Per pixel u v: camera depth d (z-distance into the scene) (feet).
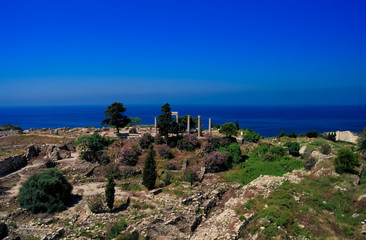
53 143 181.47
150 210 107.76
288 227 85.61
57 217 99.19
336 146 201.46
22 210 100.89
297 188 110.83
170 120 181.88
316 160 146.92
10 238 91.45
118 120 201.77
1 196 111.86
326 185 112.98
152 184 127.44
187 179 138.41
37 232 91.71
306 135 265.34
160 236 98.68
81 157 156.56
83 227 94.63
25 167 149.18
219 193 126.11
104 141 176.65
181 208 108.17
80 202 112.78
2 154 157.48
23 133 214.48
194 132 219.82
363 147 159.74
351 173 122.01
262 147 180.14
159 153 169.78
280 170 147.95
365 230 83.66
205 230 98.02
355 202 98.99
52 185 106.52
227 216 98.27
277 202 98.89
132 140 187.42
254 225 88.22
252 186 121.60
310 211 93.81
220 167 160.04
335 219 91.91
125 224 96.78
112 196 104.73
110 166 150.71
